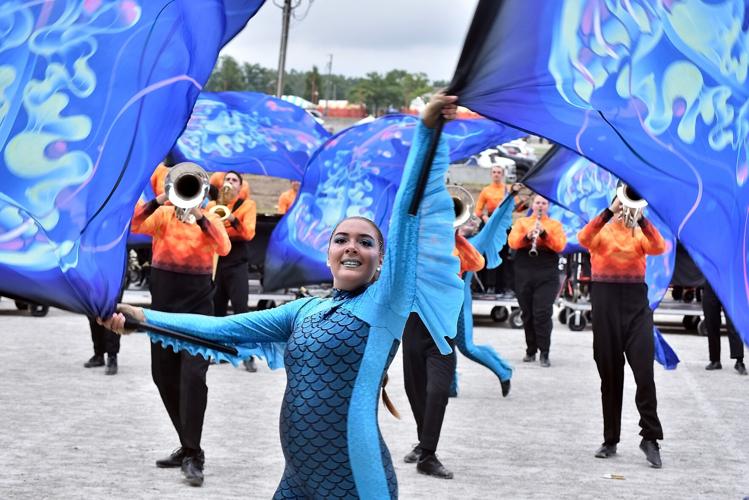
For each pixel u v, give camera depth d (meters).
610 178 12.01
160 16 5.09
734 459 9.34
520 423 10.67
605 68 5.69
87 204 4.95
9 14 5.03
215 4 5.12
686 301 19.52
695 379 13.88
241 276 13.20
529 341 15.02
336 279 4.84
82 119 5.00
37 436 9.36
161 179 14.86
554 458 9.20
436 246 4.86
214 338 4.95
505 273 19.41
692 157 5.92
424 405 8.84
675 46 5.78
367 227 4.85
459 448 9.50
